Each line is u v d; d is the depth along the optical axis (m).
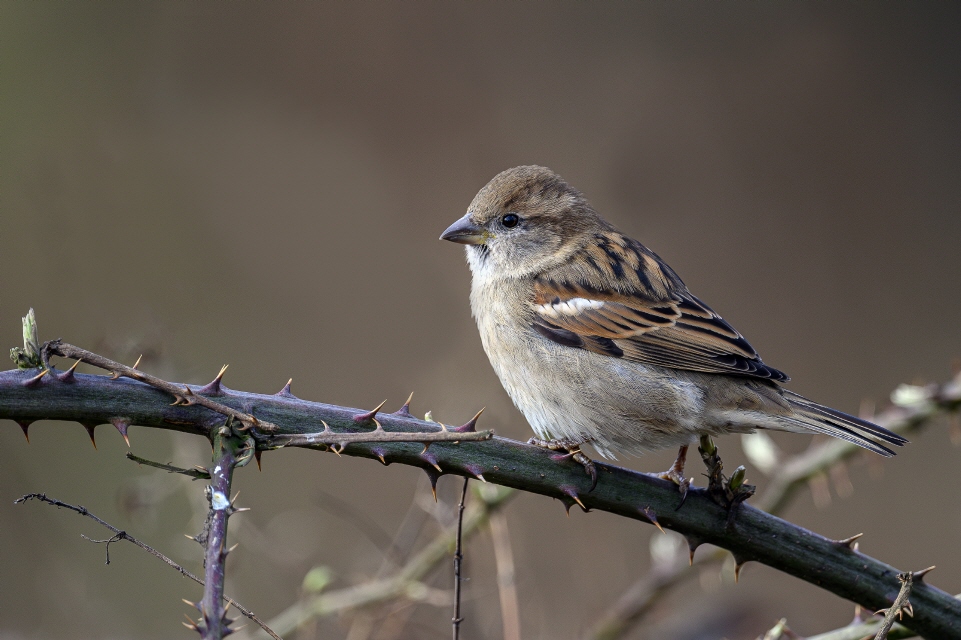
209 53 16.23
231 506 4.12
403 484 12.41
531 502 11.48
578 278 7.57
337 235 15.23
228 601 4.21
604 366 7.18
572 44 16.84
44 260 13.77
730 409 6.86
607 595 10.35
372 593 7.36
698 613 9.84
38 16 15.85
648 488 5.32
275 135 15.93
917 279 15.20
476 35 16.75
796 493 7.64
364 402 13.44
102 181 14.95
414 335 14.16
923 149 16.14
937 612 5.23
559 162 15.98
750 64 16.75
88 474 11.00
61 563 10.17
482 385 11.12
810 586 10.59
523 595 9.43
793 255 15.52
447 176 15.88
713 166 16.06
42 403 4.33
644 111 16.39
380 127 16.06
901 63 16.56
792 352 14.57
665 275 7.73
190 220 15.01
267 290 14.61
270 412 4.64
